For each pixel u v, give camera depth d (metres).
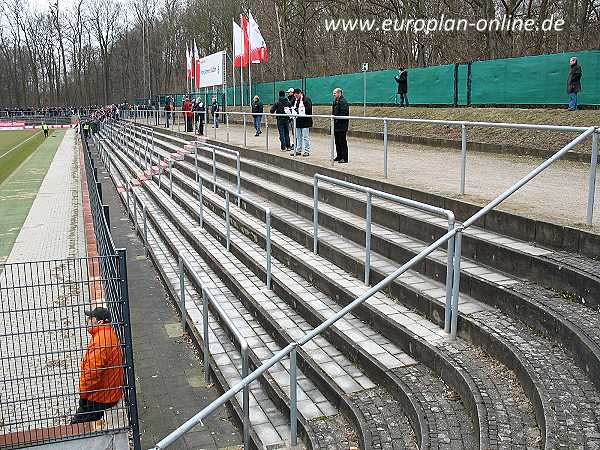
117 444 5.64
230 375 6.79
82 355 6.47
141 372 7.33
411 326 6.22
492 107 19.11
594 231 6.16
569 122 14.94
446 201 8.47
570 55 16.45
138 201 14.84
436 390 5.21
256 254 10.18
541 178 10.27
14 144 51.59
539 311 5.39
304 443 5.33
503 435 4.19
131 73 98.00
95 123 59.94
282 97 17.52
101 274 7.12
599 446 3.78
